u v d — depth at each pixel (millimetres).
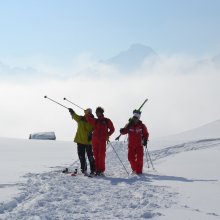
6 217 6238
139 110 11758
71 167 12555
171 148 18359
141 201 7359
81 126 11477
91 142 11375
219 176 10586
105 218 6277
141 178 10375
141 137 11562
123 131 11648
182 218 6340
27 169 11727
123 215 6457
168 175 10977
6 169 11633
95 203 7277
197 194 8148
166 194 8125
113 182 9773
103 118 11508
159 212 6656
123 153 17109
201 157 14750
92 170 11156
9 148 18766
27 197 7816
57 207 6918
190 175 10898
